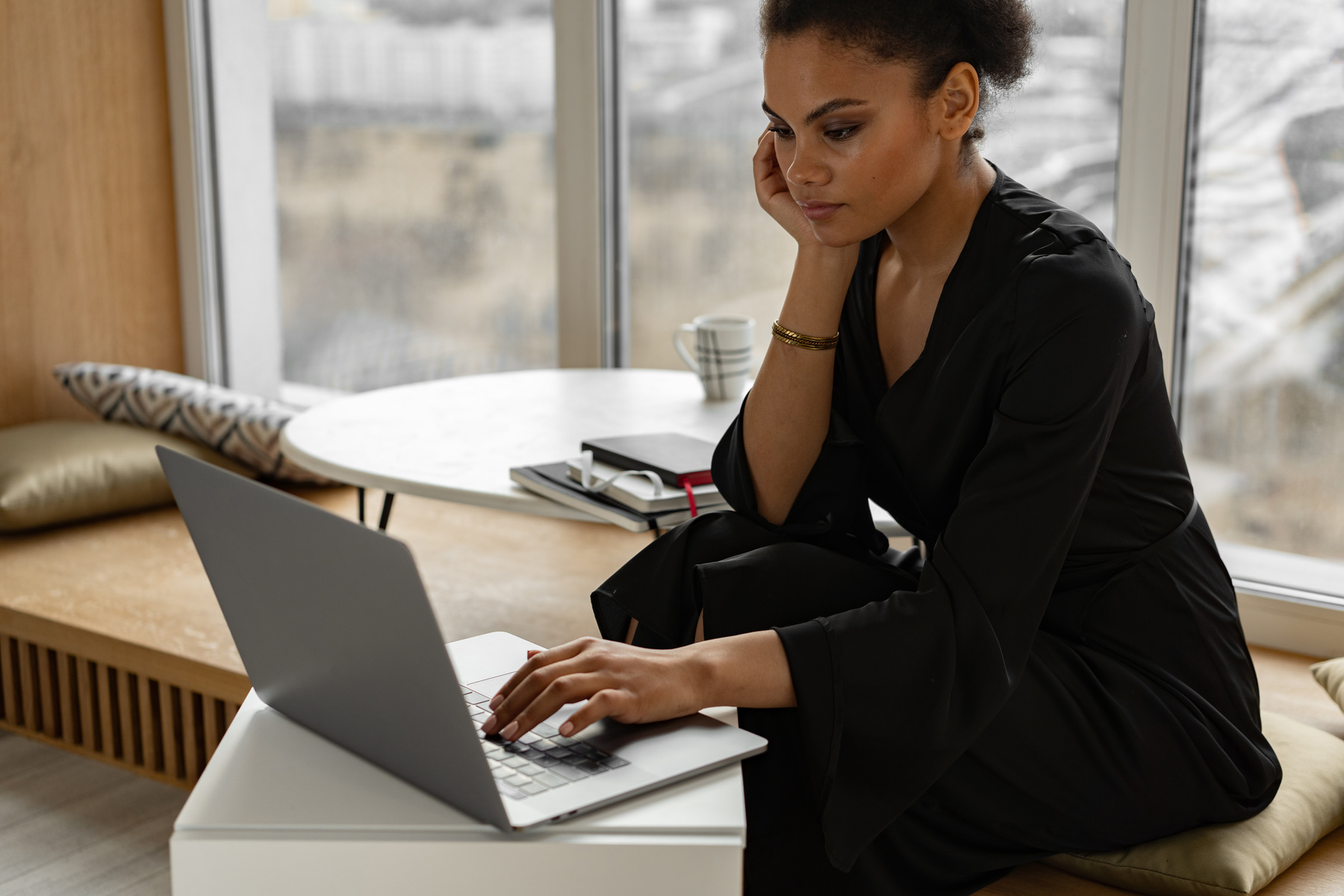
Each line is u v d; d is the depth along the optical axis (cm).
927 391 108
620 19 241
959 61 99
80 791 181
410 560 70
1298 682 177
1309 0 176
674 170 242
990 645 93
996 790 103
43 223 274
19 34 265
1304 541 190
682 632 111
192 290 301
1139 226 192
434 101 269
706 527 117
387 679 79
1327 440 185
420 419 186
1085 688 105
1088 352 96
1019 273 100
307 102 284
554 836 76
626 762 84
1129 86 189
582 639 92
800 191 101
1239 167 185
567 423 183
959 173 107
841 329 123
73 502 236
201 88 293
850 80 95
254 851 77
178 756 183
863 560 121
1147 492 111
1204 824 114
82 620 189
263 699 97
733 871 76
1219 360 192
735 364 197
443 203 273
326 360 295
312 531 77
